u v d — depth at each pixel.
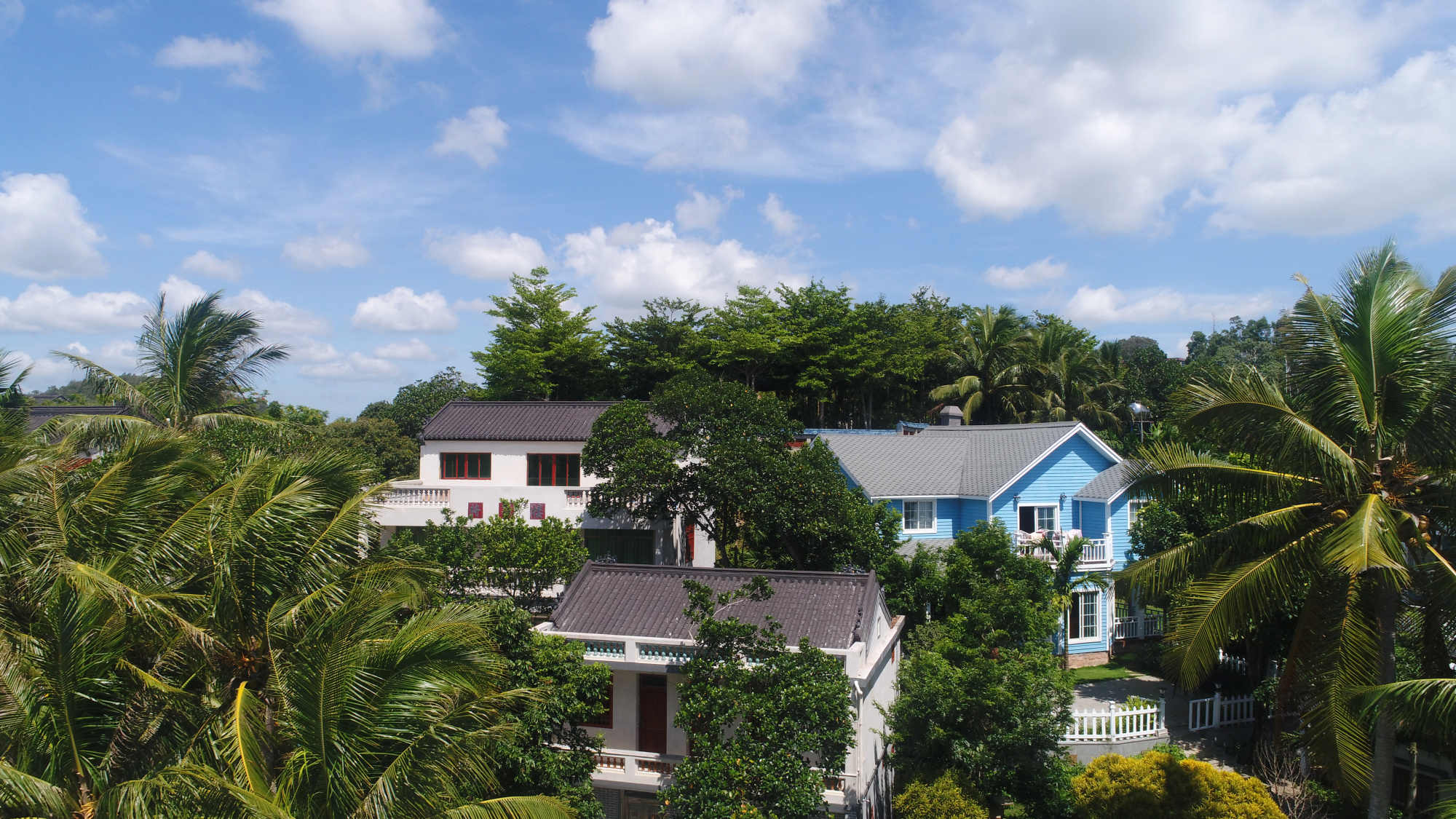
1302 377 14.95
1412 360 13.80
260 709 12.43
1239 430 14.68
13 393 28.00
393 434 55.12
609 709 18.62
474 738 12.09
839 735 15.34
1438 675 14.18
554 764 15.99
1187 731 23.03
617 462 27.56
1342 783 13.69
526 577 20.97
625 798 18.78
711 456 25.92
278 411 58.44
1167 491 15.91
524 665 16.19
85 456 24.86
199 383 28.61
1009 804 18.66
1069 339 55.62
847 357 51.78
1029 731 17.34
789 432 28.88
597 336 55.78
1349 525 12.83
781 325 54.38
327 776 11.44
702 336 54.41
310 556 14.02
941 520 32.50
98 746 12.43
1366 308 14.18
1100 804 17.31
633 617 19.11
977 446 35.31
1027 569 25.81
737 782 14.64
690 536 32.09
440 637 12.30
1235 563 15.27
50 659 12.03
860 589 19.27
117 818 10.88
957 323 62.28
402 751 11.70
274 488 14.60
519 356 52.69
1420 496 14.23
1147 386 66.56
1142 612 31.31
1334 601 14.25
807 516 25.41
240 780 10.99
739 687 15.69
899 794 18.94
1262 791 16.62
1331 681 13.81
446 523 22.89
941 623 24.75
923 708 18.17
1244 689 25.17
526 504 30.41
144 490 15.08
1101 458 33.38
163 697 12.72
